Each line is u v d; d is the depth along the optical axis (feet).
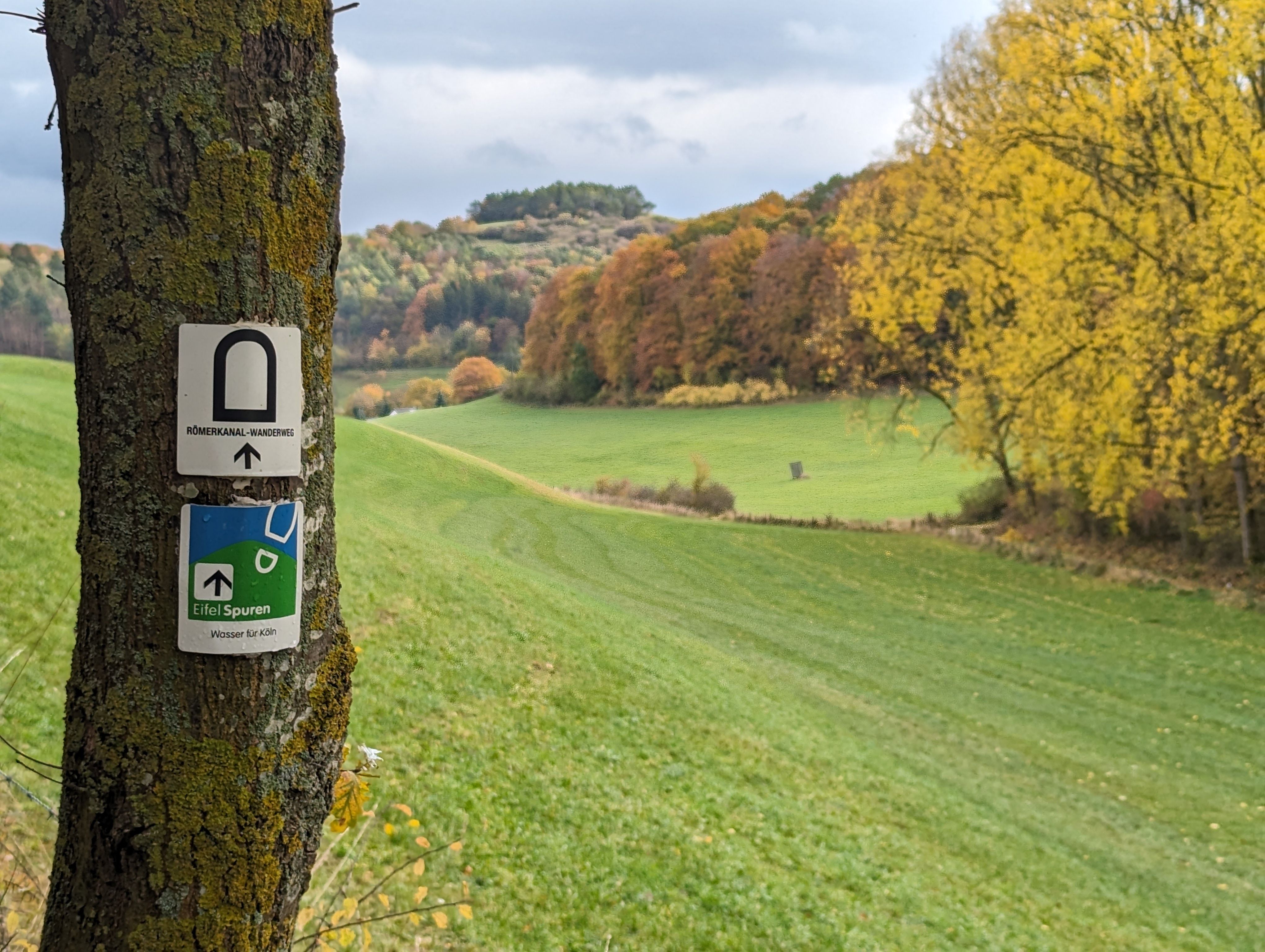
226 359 7.15
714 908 27.66
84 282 7.16
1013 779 54.65
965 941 30.60
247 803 7.34
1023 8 104.47
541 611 60.80
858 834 38.29
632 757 39.91
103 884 7.12
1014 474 140.46
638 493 176.76
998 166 113.09
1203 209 96.63
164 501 7.16
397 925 21.86
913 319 131.54
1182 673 77.20
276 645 7.45
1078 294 105.19
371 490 137.49
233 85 7.10
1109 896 39.42
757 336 276.41
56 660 30.45
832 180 315.58
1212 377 94.27
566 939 23.98
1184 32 94.27
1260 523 101.60
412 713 36.60
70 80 7.14
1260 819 51.96
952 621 93.25
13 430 56.18
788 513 165.27
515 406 345.10
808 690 67.36
